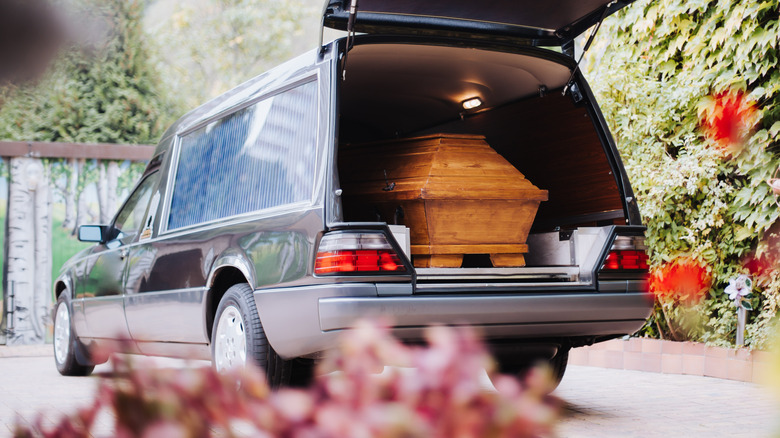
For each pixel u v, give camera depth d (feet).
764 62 20.01
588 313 14.47
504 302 13.64
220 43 76.54
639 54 23.27
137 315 18.93
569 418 15.07
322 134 13.69
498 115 18.11
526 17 15.72
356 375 3.68
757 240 20.74
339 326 12.71
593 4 15.29
